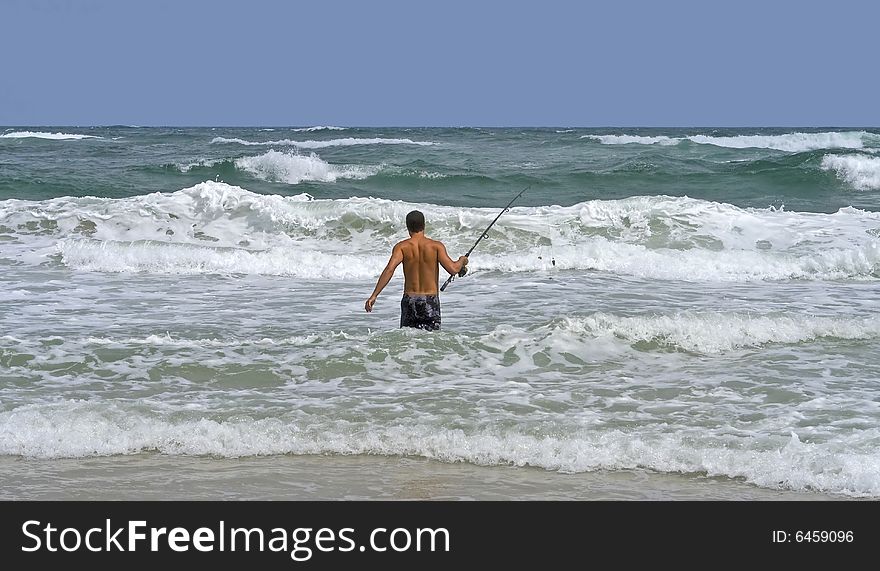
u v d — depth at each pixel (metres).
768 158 54.47
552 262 25.95
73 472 11.05
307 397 13.68
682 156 64.00
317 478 10.91
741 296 22.16
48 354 15.66
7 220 29.89
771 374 14.96
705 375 14.95
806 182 45.47
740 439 11.66
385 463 11.37
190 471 11.10
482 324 18.44
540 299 21.34
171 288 23.20
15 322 18.55
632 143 76.56
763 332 17.09
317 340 16.39
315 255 26.73
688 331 16.91
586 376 14.90
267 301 21.42
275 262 26.30
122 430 12.09
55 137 100.38
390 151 67.19
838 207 39.34
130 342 16.34
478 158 60.44
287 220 30.05
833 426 12.23
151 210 30.36
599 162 55.66
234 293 22.56
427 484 10.73
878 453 11.00
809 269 25.69
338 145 76.69
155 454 11.62
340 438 11.91
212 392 13.94
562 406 13.25
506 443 11.65
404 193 43.19
